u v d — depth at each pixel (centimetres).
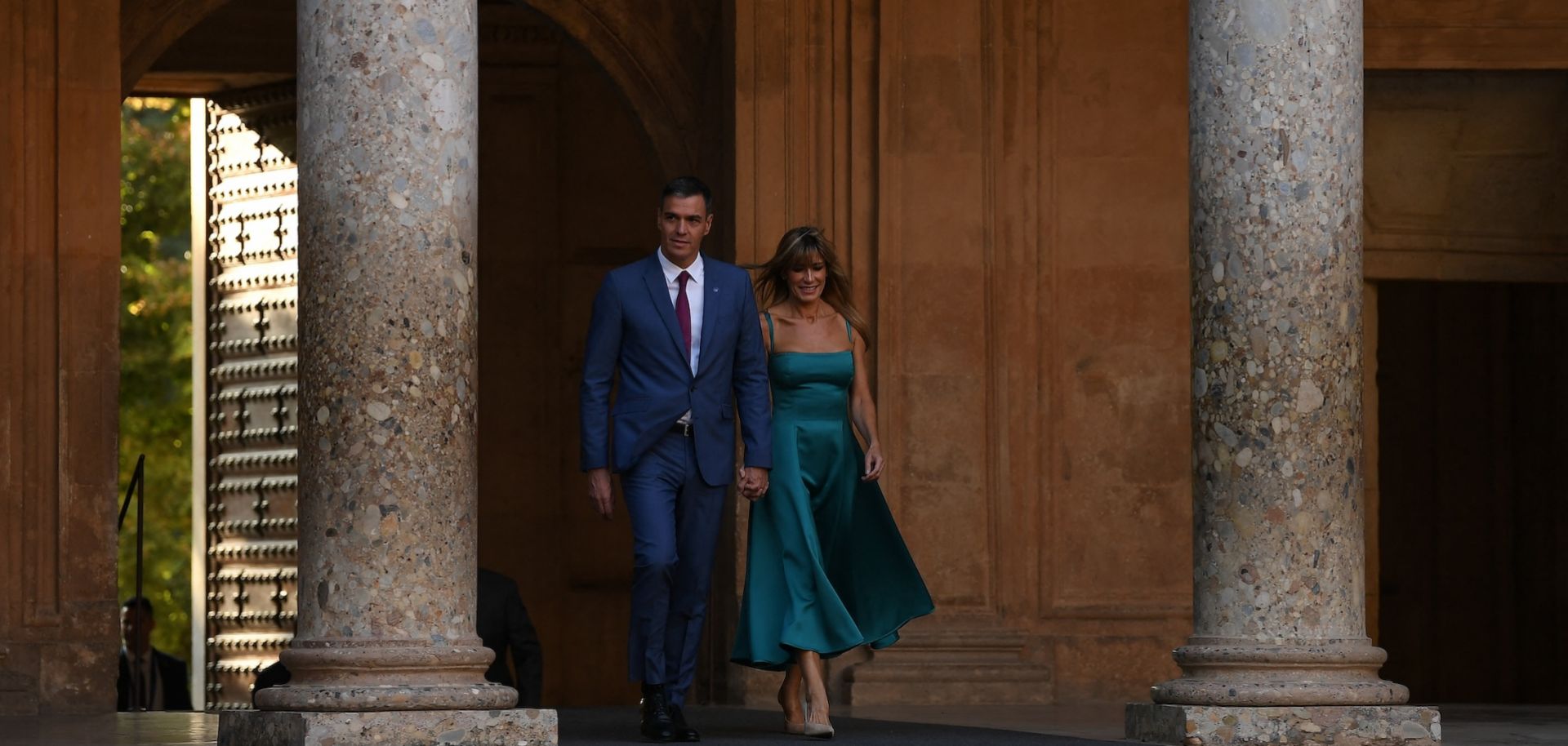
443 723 2728
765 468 3145
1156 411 4797
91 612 4394
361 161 2827
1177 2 4869
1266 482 3053
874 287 4722
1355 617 3078
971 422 4725
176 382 11325
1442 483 6944
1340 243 3097
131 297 11288
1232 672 3019
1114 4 4841
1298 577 3045
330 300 2822
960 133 4769
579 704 6350
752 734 3262
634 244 6525
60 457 4397
